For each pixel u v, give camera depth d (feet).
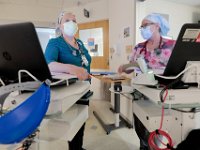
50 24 15.26
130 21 9.66
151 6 11.44
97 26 13.92
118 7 11.26
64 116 2.99
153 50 5.65
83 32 14.71
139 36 9.15
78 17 14.85
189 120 2.96
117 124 8.78
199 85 2.68
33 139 2.63
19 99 2.30
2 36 2.12
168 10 12.50
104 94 14.40
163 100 2.57
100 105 13.07
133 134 8.12
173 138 3.11
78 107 3.50
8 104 2.32
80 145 5.24
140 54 5.81
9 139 1.86
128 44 10.00
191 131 2.98
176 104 2.61
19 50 2.19
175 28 12.98
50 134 2.73
